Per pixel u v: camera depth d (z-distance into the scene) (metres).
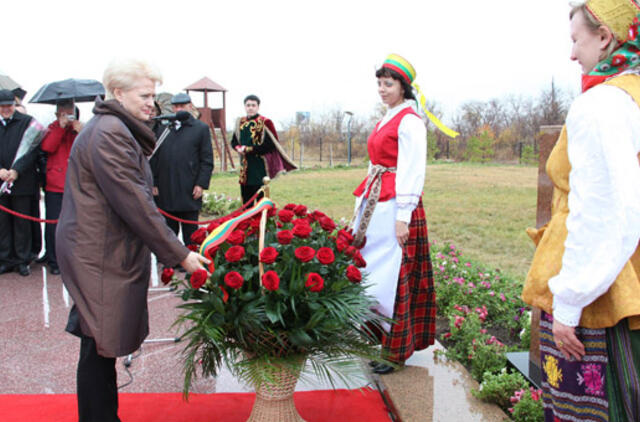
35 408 2.81
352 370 2.34
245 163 6.65
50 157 5.46
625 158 1.47
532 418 2.54
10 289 5.04
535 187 13.07
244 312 2.22
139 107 2.33
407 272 3.15
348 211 10.41
